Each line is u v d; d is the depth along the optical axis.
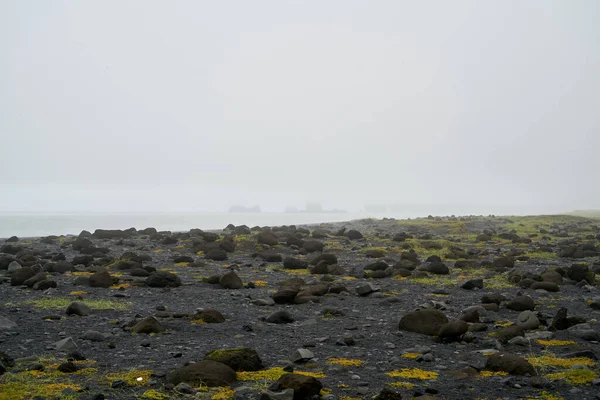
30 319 14.85
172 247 34.53
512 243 39.38
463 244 38.59
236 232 43.19
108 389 9.17
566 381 9.79
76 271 24.12
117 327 14.06
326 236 41.50
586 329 13.57
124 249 33.50
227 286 20.73
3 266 24.86
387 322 15.22
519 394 9.20
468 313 15.16
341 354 11.79
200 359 11.05
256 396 8.82
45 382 9.43
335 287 20.11
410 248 35.31
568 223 59.09
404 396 9.02
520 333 13.18
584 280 21.53
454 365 11.00
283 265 27.22
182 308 16.94
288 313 15.16
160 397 8.80
